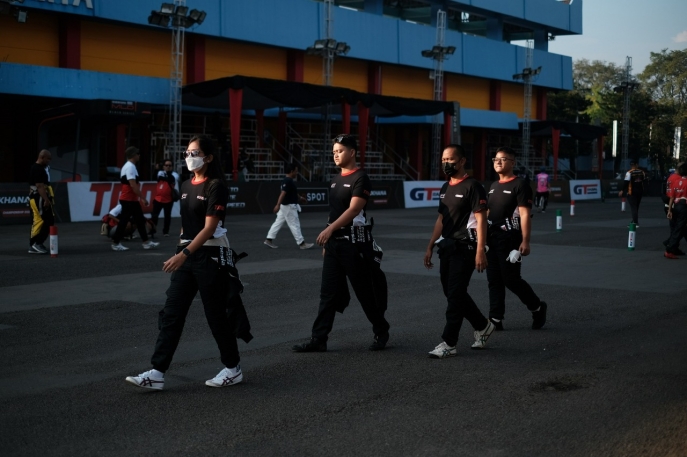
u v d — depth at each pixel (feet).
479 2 149.28
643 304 31.89
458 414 17.17
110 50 100.07
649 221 85.51
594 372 20.81
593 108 243.81
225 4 109.81
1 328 26.53
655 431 16.02
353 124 138.10
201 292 18.79
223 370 19.57
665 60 243.60
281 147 119.34
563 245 57.41
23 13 82.84
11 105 96.07
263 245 55.16
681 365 21.57
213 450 14.96
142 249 51.16
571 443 15.31
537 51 167.84
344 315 29.37
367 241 22.79
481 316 23.35
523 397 18.48
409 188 111.55
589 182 146.00
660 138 235.20
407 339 25.08
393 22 136.36
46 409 17.52
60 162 89.61
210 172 18.75
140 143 106.52
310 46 119.65
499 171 25.70
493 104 162.20
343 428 16.24
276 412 17.34
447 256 22.31
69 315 28.86
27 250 50.14
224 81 91.25
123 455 14.69
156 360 18.78
